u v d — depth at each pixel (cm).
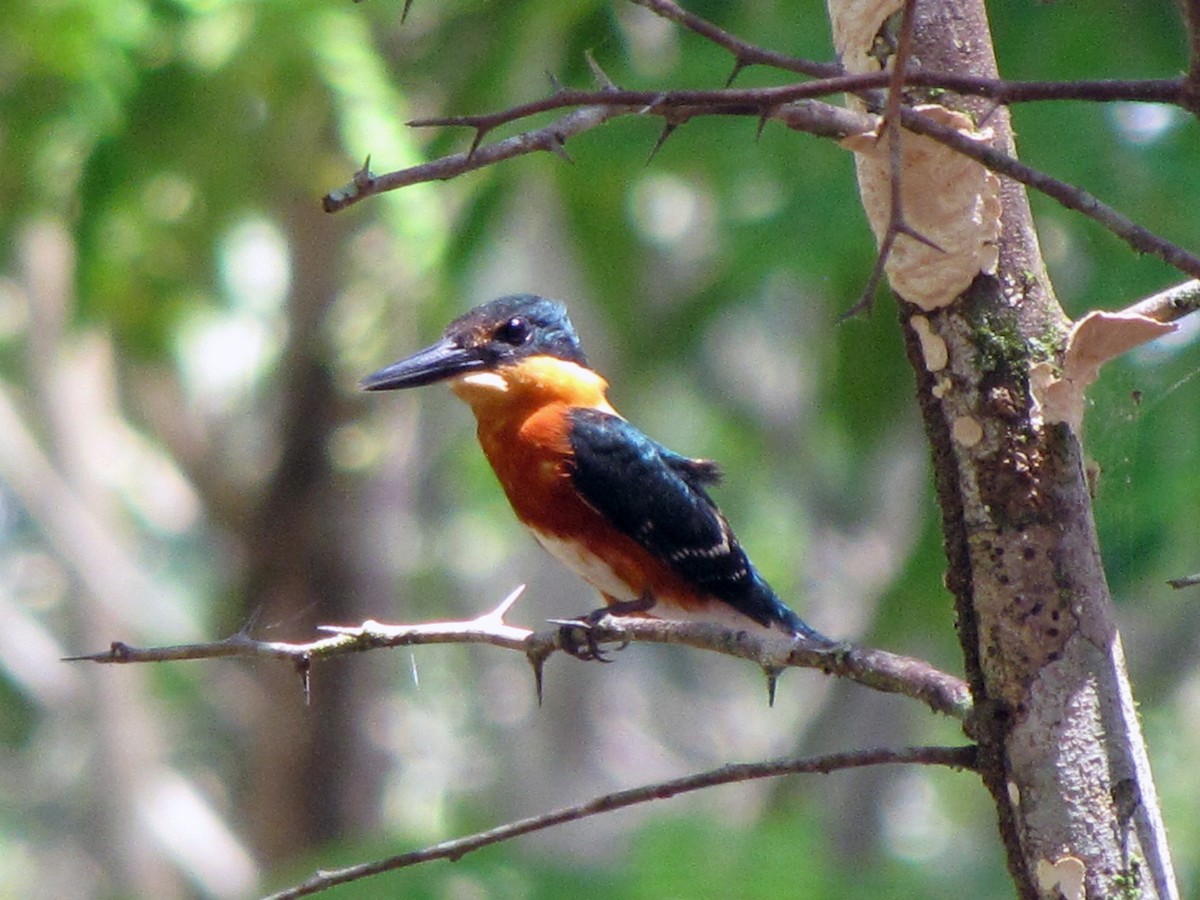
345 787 1675
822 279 1171
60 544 2181
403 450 1736
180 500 2353
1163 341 919
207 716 2412
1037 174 377
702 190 1375
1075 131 1034
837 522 2161
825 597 2202
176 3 1214
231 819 2330
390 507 1709
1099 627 446
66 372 2152
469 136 1214
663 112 403
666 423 2225
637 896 966
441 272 1272
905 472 2033
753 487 2228
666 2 416
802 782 1800
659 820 1012
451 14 1355
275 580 1664
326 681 1669
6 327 2108
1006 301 451
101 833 2145
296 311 1605
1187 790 1980
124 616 2208
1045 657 443
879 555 2128
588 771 2264
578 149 1180
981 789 2330
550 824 474
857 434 1251
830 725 2003
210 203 1377
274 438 1656
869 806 1984
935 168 445
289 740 1669
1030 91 387
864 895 1058
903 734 2009
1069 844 433
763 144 1138
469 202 1259
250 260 1744
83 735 2383
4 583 2472
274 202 1552
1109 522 590
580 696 2275
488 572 2384
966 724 451
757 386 2088
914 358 465
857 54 465
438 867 1064
